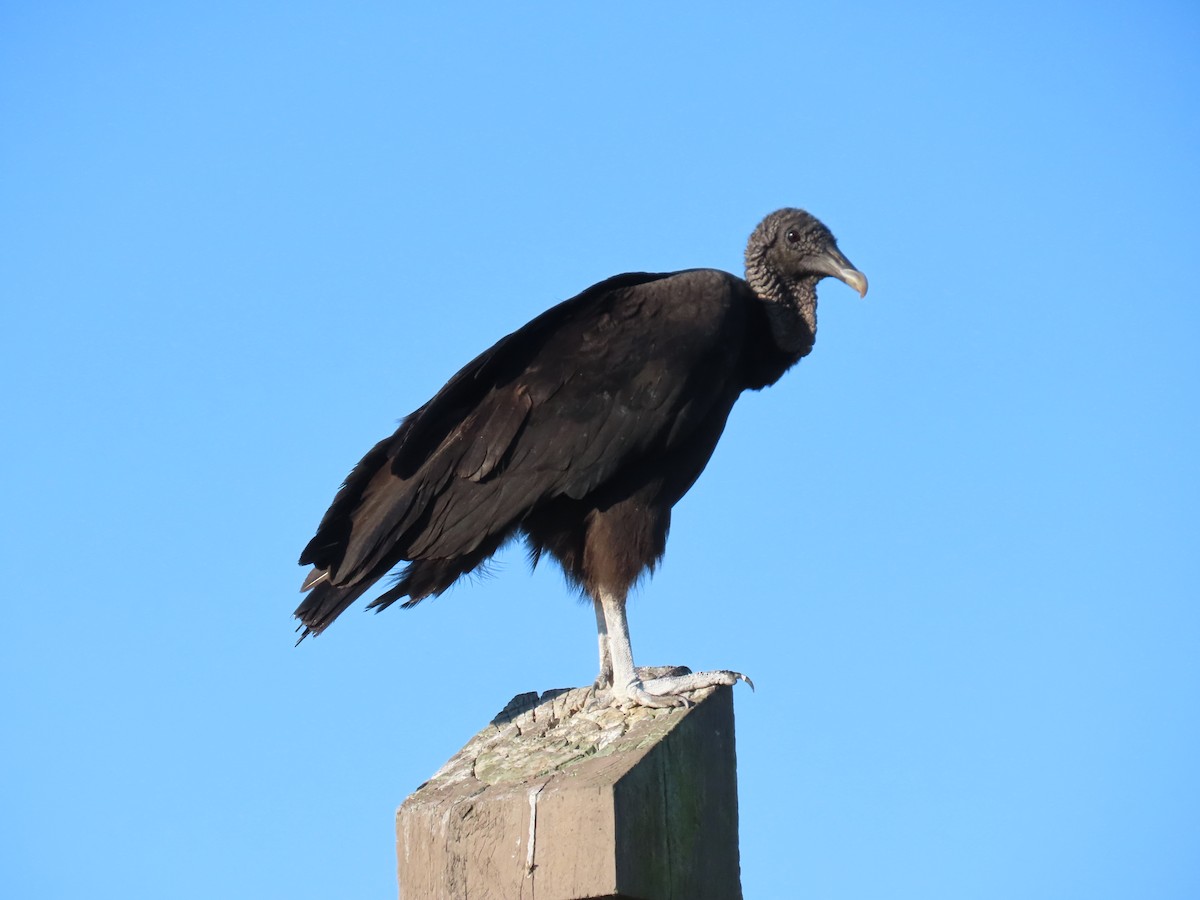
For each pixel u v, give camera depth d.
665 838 6.27
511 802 6.22
